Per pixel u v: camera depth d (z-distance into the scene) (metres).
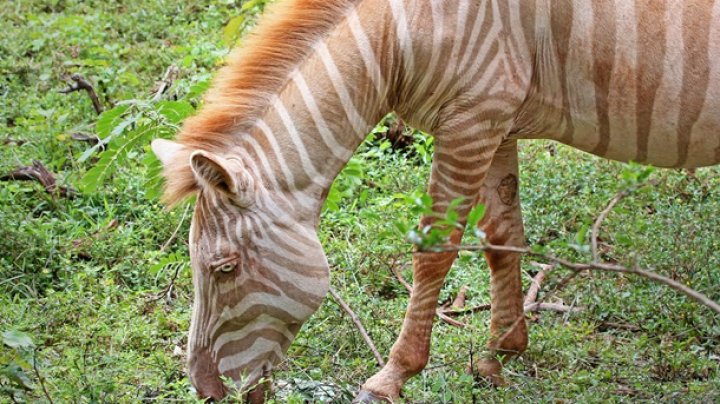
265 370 4.62
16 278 6.21
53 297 5.90
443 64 4.57
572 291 5.85
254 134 4.49
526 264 6.29
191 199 4.79
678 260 5.68
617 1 4.63
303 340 5.45
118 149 6.11
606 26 4.64
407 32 4.55
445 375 5.04
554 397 4.81
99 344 5.55
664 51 4.64
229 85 4.56
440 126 4.70
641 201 6.50
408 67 4.60
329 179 4.61
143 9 9.76
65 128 7.77
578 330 5.50
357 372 5.15
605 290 5.69
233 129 4.49
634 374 5.00
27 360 4.88
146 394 5.04
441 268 4.84
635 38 4.64
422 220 4.84
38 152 7.55
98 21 9.47
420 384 5.03
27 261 6.34
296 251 4.49
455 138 4.67
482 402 4.89
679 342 5.23
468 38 4.56
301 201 4.53
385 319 5.63
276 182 4.48
